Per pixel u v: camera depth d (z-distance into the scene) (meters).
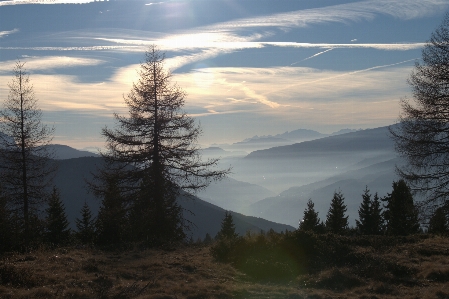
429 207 18.81
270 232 17.62
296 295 10.86
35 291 10.12
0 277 10.96
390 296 10.80
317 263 14.21
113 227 22.05
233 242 15.83
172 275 12.47
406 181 19.42
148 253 16.05
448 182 18.38
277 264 13.50
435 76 18.28
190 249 17.83
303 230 16.05
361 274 12.82
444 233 19.30
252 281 12.59
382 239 17.00
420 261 14.00
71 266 12.93
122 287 10.91
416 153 18.64
